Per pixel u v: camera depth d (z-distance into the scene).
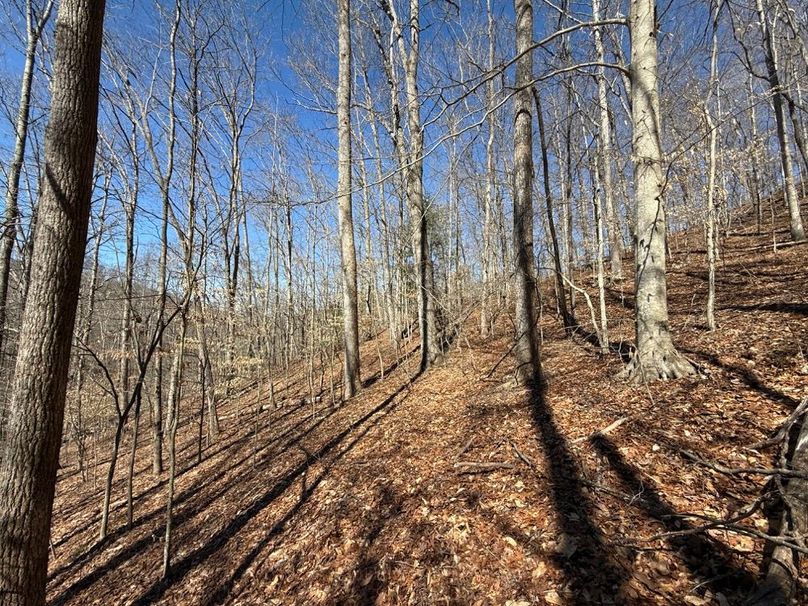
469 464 5.16
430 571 3.66
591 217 14.22
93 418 13.23
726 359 5.56
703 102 6.64
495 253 15.42
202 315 7.42
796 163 20.53
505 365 9.49
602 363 7.38
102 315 14.45
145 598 5.01
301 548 4.79
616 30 10.50
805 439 3.04
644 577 2.93
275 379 19.11
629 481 3.93
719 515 3.27
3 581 2.64
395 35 12.70
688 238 18.17
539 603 2.96
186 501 7.74
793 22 9.33
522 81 7.23
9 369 9.52
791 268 9.88
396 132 12.34
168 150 7.21
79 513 8.97
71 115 2.88
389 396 10.22
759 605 2.34
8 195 8.35
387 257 17.50
